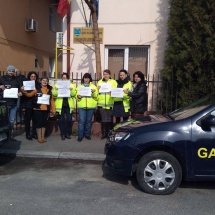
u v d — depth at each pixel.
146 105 7.95
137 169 5.20
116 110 8.13
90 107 8.30
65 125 8.66
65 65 10.55
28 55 15.88
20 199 4.89
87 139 8.62
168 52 8.76
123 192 5.26
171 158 5.11
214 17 8.20
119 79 8.21
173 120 5.36
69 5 10.30
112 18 10.19
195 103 5.95
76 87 8.56
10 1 13.95
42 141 8.27
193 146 5.06
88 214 4.39
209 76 8.41
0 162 6.94
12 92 8.20
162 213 4.46
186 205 4.77
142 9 10.02
